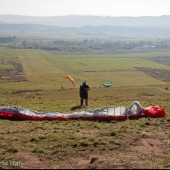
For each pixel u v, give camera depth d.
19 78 181.88
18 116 31.17
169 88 136.50
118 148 22.27
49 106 41.69
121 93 107.81
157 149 22.41
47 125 28.44
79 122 29.73
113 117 30.75
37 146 22.11
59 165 18.89
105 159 19.44
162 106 41.59
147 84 160.25
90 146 22.42
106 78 187.88
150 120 30.78
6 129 26.86
